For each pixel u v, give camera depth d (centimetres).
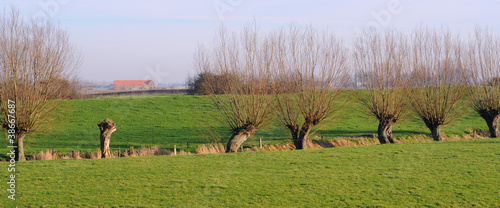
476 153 2144
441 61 3141
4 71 2262
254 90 2650
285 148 2827
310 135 3206
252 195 1361
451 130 3700
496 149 2278
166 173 1708
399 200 1287
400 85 3083
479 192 1358
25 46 2309
